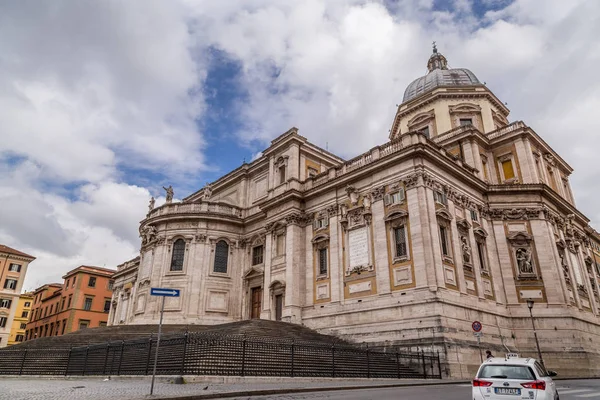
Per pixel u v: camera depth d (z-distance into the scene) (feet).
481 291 95.04
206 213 132.57
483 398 32.48
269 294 115.75
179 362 60.34
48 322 252.62
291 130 131.54
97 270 243.60
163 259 130.52
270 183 135.13
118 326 106.11
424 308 81.92
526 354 95.91
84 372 69.46
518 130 119.65
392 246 92.12
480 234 103.76
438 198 94.32
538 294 101.60
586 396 43.60
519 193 111.24
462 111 136.56
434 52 174.19
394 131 158.71
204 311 123.75
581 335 98.27
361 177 104.17
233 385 50.19
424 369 71.77
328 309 100.53
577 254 121.70
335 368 66.80
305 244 113.80
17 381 62.13
